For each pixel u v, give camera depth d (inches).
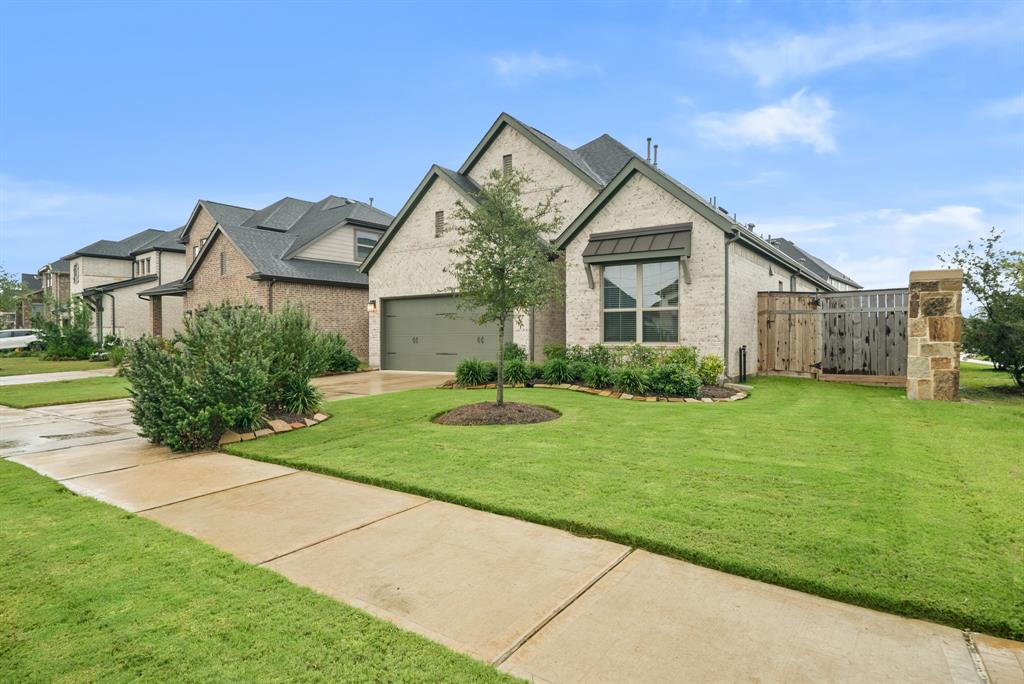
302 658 98.0
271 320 353.4
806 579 120.6
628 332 530.0
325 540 155.6
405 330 748.6
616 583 125.8
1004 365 424.5
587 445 253.3
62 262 1686.8
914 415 319.9
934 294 382.9
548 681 91.4
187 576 131.5
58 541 155.0
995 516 154.8
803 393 434.0
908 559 129.0
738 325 511.2
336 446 270.2
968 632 104.9
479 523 165.6
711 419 315.6
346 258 941.8
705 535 145.5
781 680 91.0
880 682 90.2
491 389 480.7
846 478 192.4
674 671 93.7
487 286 338.0
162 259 1212.5
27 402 480.1
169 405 277.4
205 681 91.7
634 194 528.4
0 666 96.2
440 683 90.8
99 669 95.1
